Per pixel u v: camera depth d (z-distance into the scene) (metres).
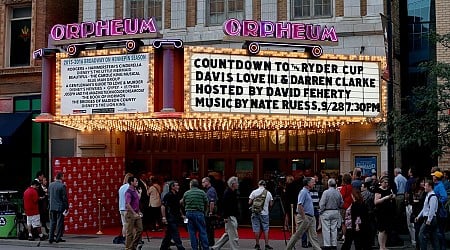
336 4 26.00
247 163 27.11
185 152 27.97
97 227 25.55
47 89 23.47
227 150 27.42
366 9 25.62
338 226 18.77
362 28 25.42
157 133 28.28
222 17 27.48
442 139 17.55
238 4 27.30
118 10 28.78
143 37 21.94
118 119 22.58
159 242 21.44
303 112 22.70
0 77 30.73
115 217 26.58
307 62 22.83
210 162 27.64
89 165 25.47
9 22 31.09
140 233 18.78
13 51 31.05
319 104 22.89
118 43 22.92
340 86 23.16
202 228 18.16
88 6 29.16
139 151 28.53
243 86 22.19
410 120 17.92
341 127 25.55
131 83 22.27
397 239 20.12
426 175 28.08
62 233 22.22
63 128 29.41
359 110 23.31
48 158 29.62
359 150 25.17
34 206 22.19
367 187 19.62
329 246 18.39
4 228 22.92
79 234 24.08
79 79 22.91
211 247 19.42
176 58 22.08
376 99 23.48
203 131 27.69
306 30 22.62
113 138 28.11
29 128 29.86
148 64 22.09
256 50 22.17
